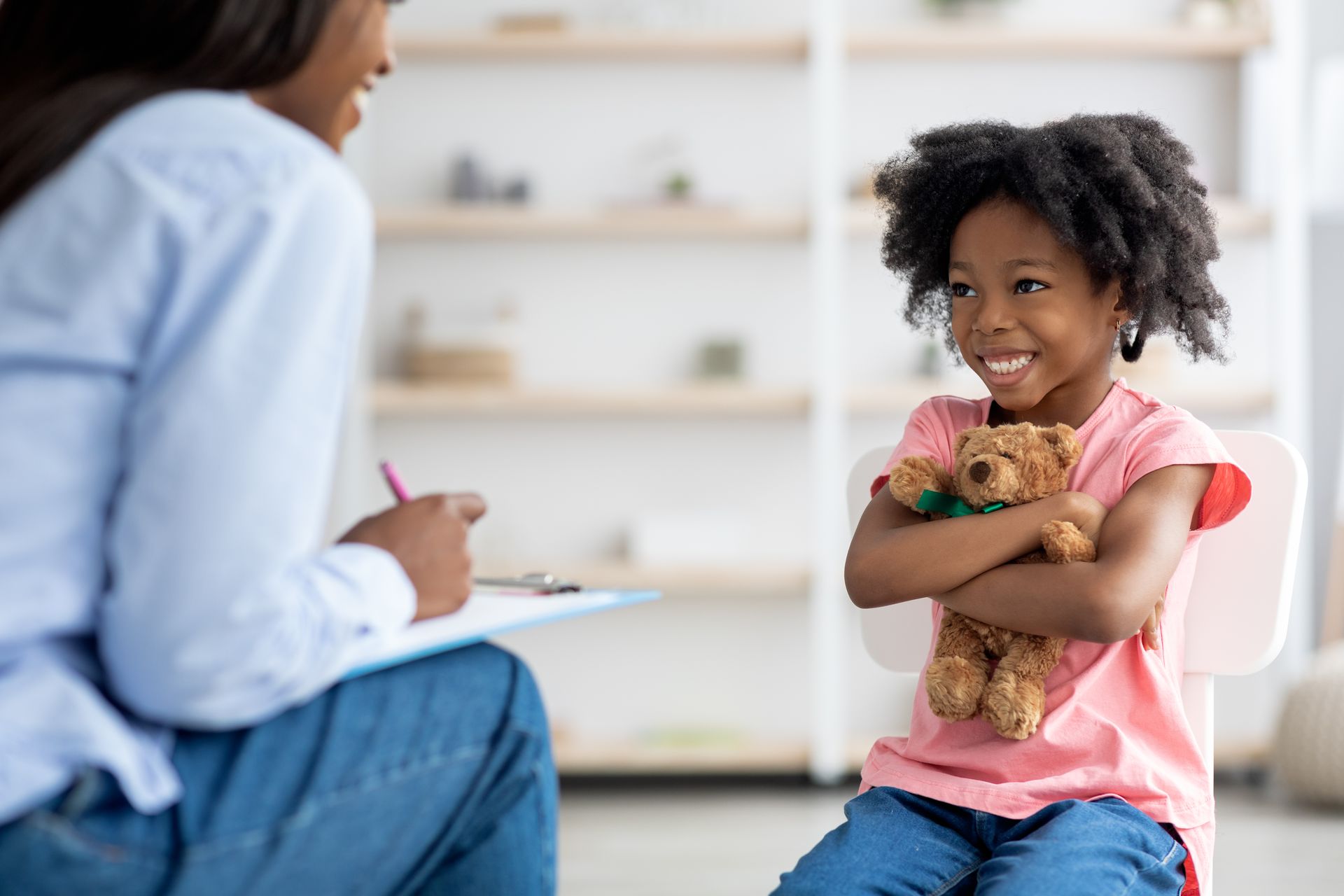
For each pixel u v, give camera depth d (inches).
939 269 68.2
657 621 186.1
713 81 186.1
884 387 173.3
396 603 43.7
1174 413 58.9
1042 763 55.1
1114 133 60.7
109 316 37.8
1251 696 178.2
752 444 186.2
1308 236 185.8
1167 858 51.8
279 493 38.3
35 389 37.5
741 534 178.4
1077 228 58.3
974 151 61.9
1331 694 147.3
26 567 37.2
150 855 39.0
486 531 185.2
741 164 185.9
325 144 49.5
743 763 168.6
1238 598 60.2
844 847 53.5
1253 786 162.6
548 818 48.4
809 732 184.9
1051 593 52.6
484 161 186.1
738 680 185.5
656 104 186.2
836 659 169.3
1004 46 177.6
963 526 55.4
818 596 169.9
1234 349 181.6
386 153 186.2
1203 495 57.7
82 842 37.6
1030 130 62.7
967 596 54.8
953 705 55.8
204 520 37.0
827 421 170.9
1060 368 59.5
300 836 41.4
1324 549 183.5
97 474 38.2
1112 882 48.4
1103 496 57.6
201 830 39.7
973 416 65.7
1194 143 183.5
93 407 38.0
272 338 38.6
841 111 184.4
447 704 46.2
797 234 183.3
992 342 59.4
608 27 185.9
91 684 39.2
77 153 40.1
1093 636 51.8
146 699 38.0
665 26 183.3
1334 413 184.1
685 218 175.3
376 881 44.8
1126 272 60.0
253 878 40.9
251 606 37.6
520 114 186.2
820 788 167.8
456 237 185.8
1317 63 184.4
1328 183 171.0
